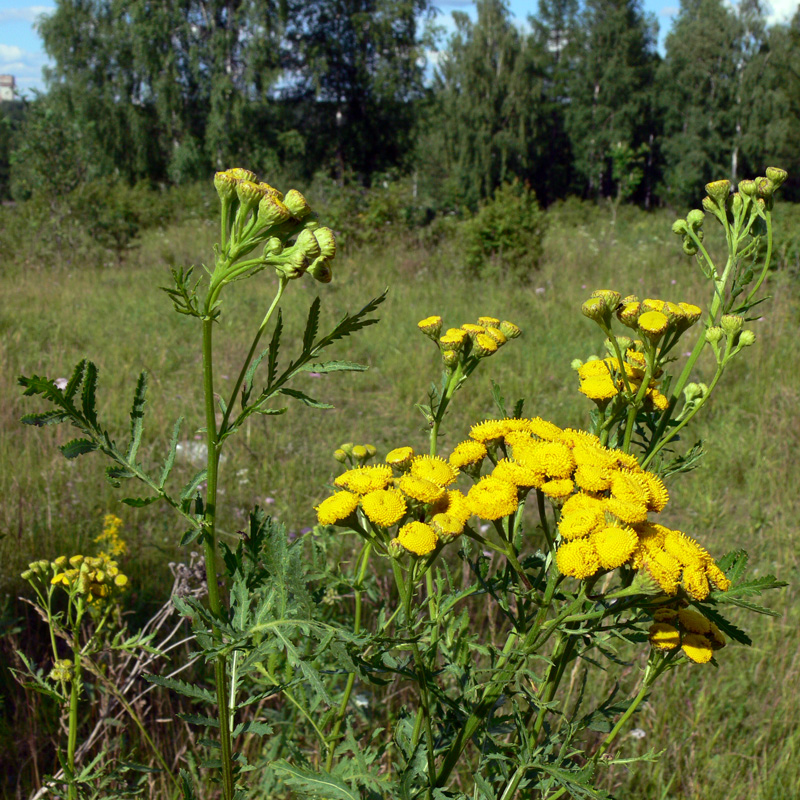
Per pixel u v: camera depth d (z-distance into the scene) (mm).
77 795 2100
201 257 13133
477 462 1963
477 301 10383
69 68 32531
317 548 2535
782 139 33375
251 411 1471
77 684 2232
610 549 1545
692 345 7797
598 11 42844
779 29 38438
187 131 32594
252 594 1617
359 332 8938
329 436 6203
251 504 4727
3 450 4875
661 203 40656
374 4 35406
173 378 7059
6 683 2873
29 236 13836
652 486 1704
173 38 32250
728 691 3365
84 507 4387
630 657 3375
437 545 1688
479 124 39781
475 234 11992
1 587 3482
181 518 4371
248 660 1457
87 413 1464
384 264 12617
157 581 3660
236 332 8516
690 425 6344
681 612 1761
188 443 5637
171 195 22484
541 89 42062
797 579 4312
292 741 2439
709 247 13750
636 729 3002
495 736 1815
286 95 35812
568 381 7391
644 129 42938
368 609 3244
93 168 17531
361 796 1861
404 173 36562
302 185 32312
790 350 7730
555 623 1639
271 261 1452
